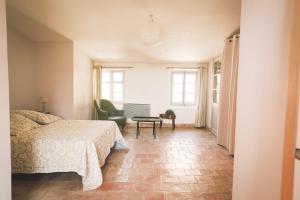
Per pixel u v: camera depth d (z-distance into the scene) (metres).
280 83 1.13
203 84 6.09
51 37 3.87
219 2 2.41
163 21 3.00
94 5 2.57
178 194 2.24
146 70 6.26
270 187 1.22
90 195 2.19
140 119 4.82
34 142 2.34
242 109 1.58
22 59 3.82
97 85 5.99
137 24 3.15
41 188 2.32
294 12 0.87
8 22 3.18
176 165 3.08
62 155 2.35
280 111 1.13
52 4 2.57
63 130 2.90
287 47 1.08
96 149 2.49
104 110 5.70
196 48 4.52
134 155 3.51
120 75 6.39
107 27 3.31
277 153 1.15
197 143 4.38
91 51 4.95
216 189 2.36
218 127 4.21
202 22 3.02
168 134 5.23
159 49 4.68
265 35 1.28
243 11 1.58
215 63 5.50
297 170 0.85
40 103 4.23
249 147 1.46
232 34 3.54
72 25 3.25
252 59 1.44
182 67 6.20
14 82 3.63
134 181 2.53
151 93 6.30
